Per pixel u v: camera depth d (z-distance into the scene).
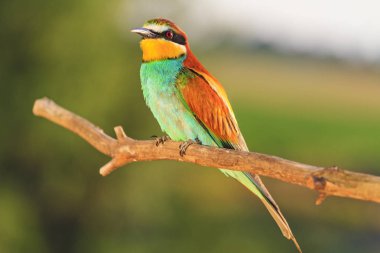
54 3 16.34
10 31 16.48
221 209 21.48
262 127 36.69
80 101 16.47
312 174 4.36
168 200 18.50
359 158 33.22
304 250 22.25
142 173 17.83
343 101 46.47
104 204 18.00
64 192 17.61
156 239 18.62
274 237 22.00
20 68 16.64
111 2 16.70
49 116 7.23
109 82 16.69
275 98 45.88
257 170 4.91
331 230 24.38
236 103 40.66
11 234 16.47
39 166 17.25
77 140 16.66
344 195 4.25
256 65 57.56
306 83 52.69
